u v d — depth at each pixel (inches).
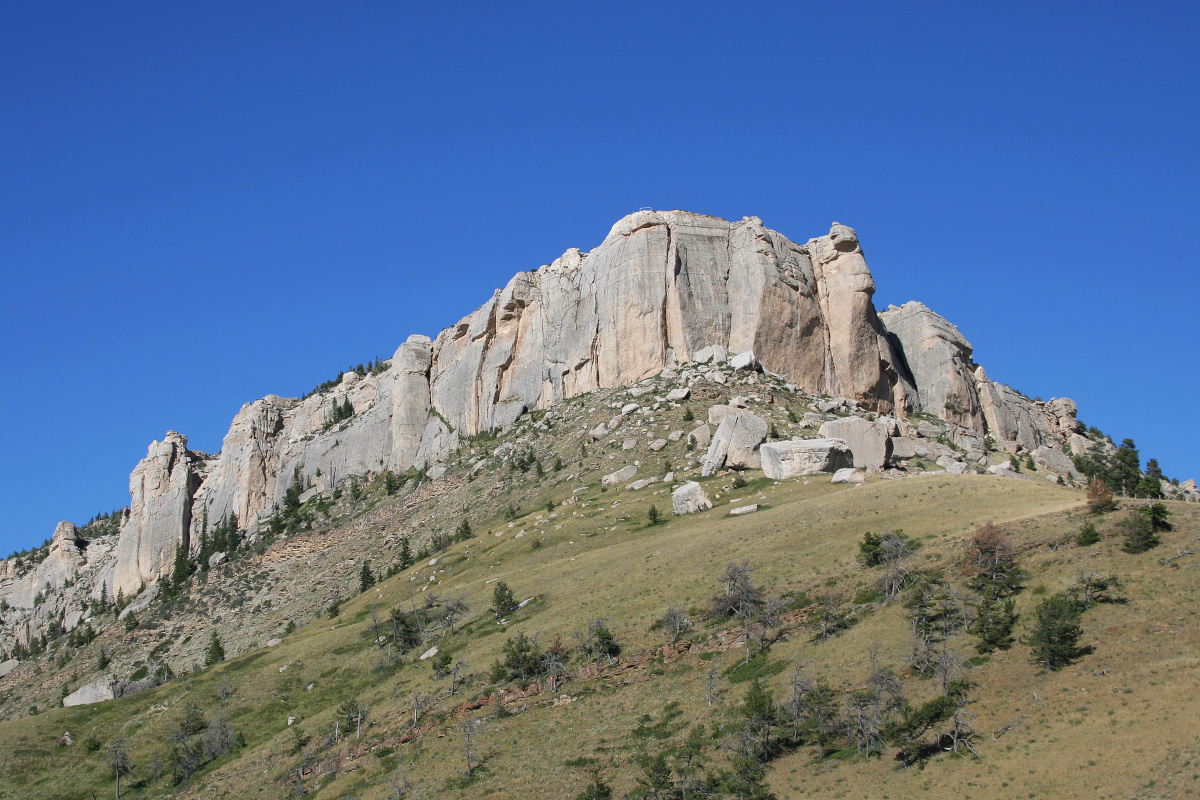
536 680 2962.6
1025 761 2001.7
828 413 5974.4
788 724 2369.6
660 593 3307.1
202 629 6240.2
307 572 6540.4
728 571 3051.2
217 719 3678.6
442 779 2605.8
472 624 3740.2
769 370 6663.4
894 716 2268.7
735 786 2176.4
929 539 3110.2
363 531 6820.9
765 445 4778.5
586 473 5708.7
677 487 4909.0
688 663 2827.3
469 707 2942.9
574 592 3639.3
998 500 3430.1
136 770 3560.5
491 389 7672.2
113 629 7106.3
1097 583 2502.5
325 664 4003.4
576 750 2573.8
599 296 7263.8
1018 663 2327.8
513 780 2504.9
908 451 5236.2
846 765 2180.1
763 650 2753.4
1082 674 2213.3
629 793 2284.7
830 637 2687.0
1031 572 2696.9
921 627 2522.1
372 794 2664.9
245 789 3046.3
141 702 4207.7
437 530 6082.7
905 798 1998.0
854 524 3476.9
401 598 4761.3
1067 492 3521.2
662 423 5949.8
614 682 2849.4
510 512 5546.3
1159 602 2372.0
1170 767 1840.6
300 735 3304.6
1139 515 2723.9
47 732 4013.3
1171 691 2057.1
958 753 2090.3
